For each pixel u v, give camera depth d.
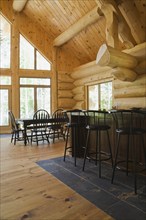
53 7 7.08
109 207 2.20
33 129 6.13
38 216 2.04
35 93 8.66
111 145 3.74
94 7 5.79
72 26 6.97
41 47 8.65
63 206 2.23
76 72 8.55
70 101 9.09
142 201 2.33
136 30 4.55
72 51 8.82
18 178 3.06
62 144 5.82
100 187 2.73
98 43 7.21
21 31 8.36
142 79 4.59
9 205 2.25
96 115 3.94
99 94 7.65
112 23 4.33
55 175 3.20
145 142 3.13
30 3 7.62
